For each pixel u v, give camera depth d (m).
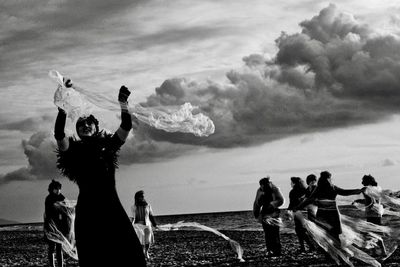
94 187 5.62
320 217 12.41
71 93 5.66
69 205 13.64
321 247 12.41
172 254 20.23
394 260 12.52
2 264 20.08
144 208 16.41
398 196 13.28
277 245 15.62
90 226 5.49
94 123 5.88
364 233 12.52
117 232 5.46
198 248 22.78
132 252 5.43
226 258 16.75
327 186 12.45
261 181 15.70
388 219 13.34
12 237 45.53
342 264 12.28
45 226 13.59
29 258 22.45
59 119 5.68
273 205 15.48
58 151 5.79
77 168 5.66
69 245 13.55
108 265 5.35
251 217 105.00
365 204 13.17
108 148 5.77
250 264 14.00
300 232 15.75
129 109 5.85
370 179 13.48
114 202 5.62
